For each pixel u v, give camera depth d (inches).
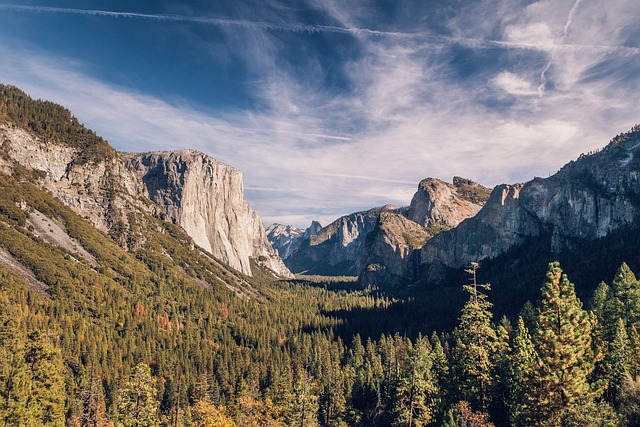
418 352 2849.4
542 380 1702.8
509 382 2176.4
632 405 1601.9
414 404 2723.9
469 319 2206.0
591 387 1742.1
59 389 2854.3
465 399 2317.9
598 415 1529.3
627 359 2123.5
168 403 4399.6
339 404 3683.6
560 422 1603.1
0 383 2405.3
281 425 3572.8
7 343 2637.8
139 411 2822.3
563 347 1679.4
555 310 1744.6
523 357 2206.0
